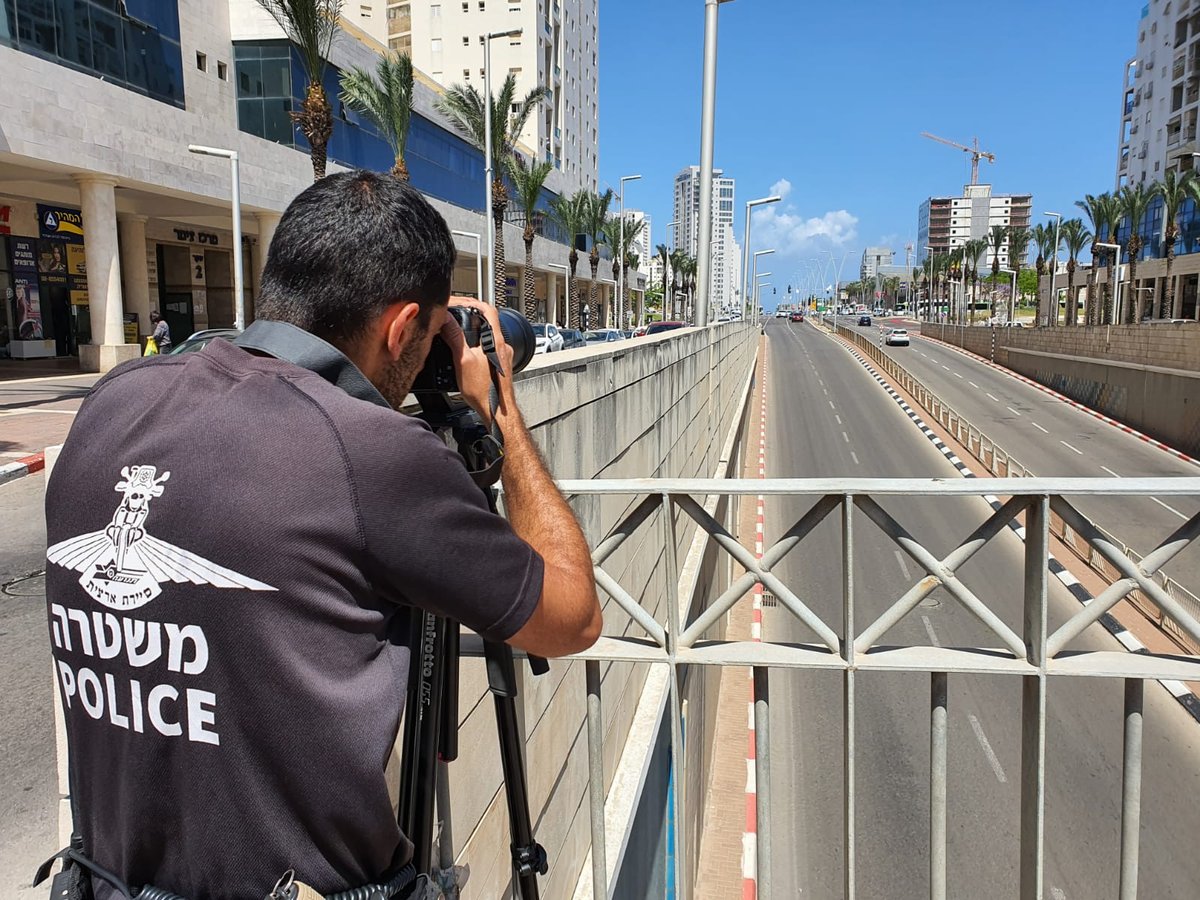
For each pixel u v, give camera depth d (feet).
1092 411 114.62
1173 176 159.43
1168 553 5.32
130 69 68.59
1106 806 28.04
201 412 3.14
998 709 34.53
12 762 11.23
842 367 170.40
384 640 3.26
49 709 12.72
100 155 61.26
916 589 5.65
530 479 4.21
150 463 3.09
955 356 187.83
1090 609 5.48
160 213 82.74
